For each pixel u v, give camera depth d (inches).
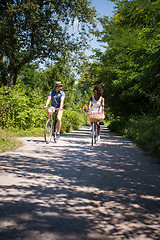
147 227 84.5
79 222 86.1
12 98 457.1
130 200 110.7
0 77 845.8
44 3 698.2
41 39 693.9
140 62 303.9
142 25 390.3
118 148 287.7
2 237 73.5
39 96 528.4
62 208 98.3
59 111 330.6
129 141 391.2
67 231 79.2
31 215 90.0
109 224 85.7
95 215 92.9
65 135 520.4
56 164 183.9
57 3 685.9
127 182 139.9
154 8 288.7
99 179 145.3
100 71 770.2
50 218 88.3
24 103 475.5
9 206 97.6
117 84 593.3
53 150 255.4
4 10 659.4
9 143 273.1
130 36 409.7
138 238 76.8
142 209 100.4
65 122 684.1
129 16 374.6
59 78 869.2
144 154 239.6
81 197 112.6
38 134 432.1
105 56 716.7
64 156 221.1
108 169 172.4
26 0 630.5
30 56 728.3
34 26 681.6
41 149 259.4
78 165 183.2
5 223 82.8
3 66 791.1
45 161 194.1
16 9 634.8
